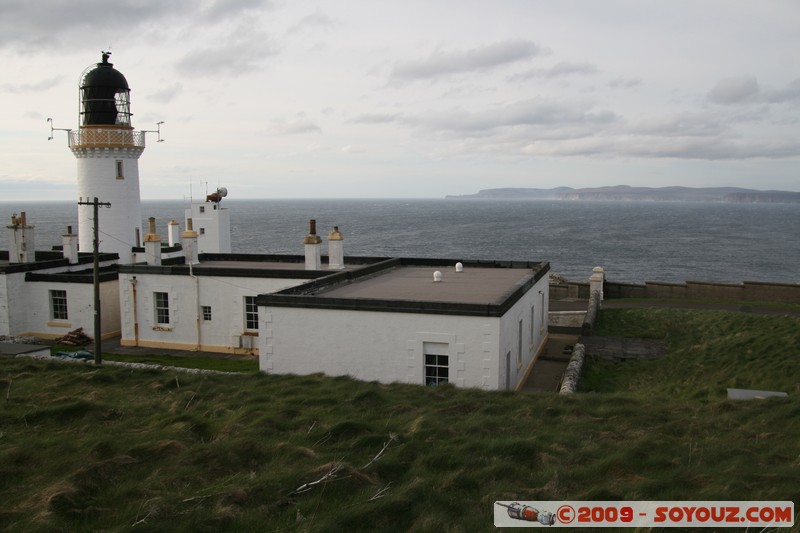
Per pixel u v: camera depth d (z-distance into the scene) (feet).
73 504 28.53
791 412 46.14
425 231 585.22
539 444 37.76
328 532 26.27
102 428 41.22
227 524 27.09
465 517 28.45
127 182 123.54
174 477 32.27
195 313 94.43
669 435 41.27
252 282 92.07
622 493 30.94
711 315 105.09
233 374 61.00
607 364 87.61
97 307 77.92
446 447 37.29
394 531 27.27
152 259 100.94
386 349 66.95
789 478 32.45
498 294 77.00
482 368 64.13
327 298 68.28
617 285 133.69
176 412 45.52
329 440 39.11
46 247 383.65
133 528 26.25
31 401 47.70
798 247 416.87
